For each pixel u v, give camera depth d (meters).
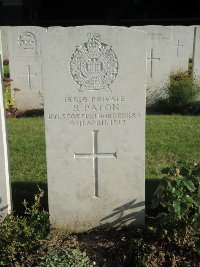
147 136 1.84
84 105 1.05
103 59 1.02
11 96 2.46
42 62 1.02
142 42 1.01
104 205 1.12
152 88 2.50
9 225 0.98
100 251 1.03
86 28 1.00
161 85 2.48
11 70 2.43
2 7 6.42
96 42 1.01
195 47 2.50
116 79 1.03
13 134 1.91
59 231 1.11
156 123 2.07
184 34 2.68
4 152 1.06
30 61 2.41
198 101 2.47
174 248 1.02
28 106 2.49
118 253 1.01
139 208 1.12
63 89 1.04
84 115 1.05
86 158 1.08
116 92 1.04
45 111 1.05
